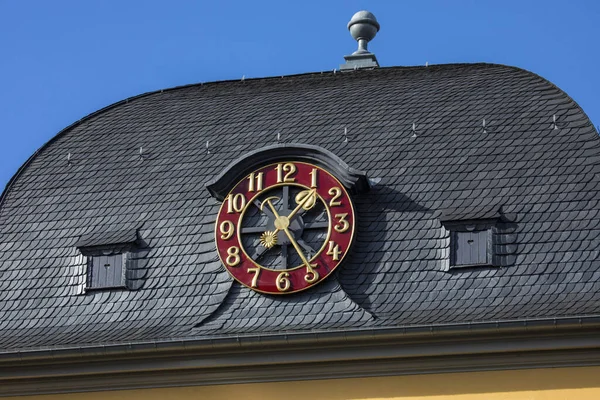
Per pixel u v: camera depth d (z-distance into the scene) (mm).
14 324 43500
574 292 40875
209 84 47469
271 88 46719
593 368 40250
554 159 43188
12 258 44562
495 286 41406
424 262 42156
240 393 41688
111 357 42062
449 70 46156
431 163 43719
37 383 42688
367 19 49312
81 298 43562
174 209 44281
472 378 40781
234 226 43188
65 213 45031
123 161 45688
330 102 45750
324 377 41375
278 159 43562
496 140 43875
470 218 42312
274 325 41719
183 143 45656
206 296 42750
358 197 43375
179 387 42031
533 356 40531
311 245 42594
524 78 45312
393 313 41406
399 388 41000
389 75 46375
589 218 42000
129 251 43750
